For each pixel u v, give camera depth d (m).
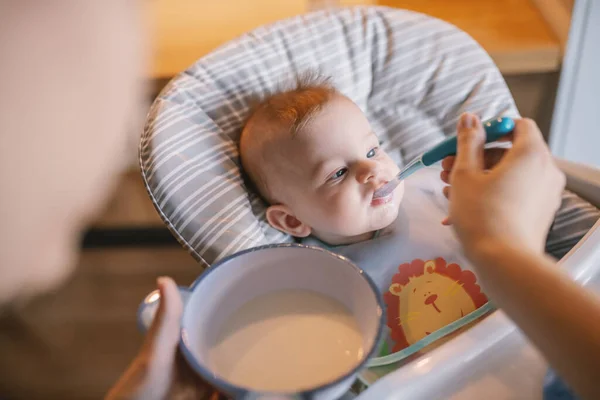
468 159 0.50
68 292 1.34
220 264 0.53
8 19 0.18
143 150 0.81
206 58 0.90
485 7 1.22
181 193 0.77
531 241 0.42
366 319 0.50
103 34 0.21
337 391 0.43
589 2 1.00
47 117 0.19
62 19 0.19
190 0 1.30
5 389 1.27
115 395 0.45
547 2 1.14
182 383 0.51
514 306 0.38
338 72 0.93
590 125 1.19
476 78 0.93
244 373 0.50
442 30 0.95
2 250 0.19
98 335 1.32
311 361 0.50
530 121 0.56
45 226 0.20
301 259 0.55
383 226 0.83
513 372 0.54
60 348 1.31
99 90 0.21
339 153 0.80
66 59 0.20
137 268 1.43
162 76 1.07
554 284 0.37
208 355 0.52
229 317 0.55
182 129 0.82
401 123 0.94
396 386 0.52
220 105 0.89
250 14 1.25
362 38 0.95
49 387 1.27
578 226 0.76
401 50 0.94
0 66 0.18
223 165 0.83
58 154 0.19
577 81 1.11
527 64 1.12
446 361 0.54
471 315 0.72
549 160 0.50
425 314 0.76
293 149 0.82
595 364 0.34
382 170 0.80
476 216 0.44
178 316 0.47
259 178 0.86
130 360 1.28
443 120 0.93
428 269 0.80
